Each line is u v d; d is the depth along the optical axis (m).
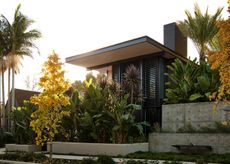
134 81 19.36
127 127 16.42
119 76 23.88
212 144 14.18
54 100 12.91
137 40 19.59
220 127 14.50
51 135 13.20
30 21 27.55
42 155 14.72
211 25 20.05
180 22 22.06
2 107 28.92
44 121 12.98
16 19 27.02
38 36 27.62
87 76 25.67
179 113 16.58
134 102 19.12
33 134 21.00
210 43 20.03
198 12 20.91
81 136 18.11
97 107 17.36
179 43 26.03
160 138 16.27
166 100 17.88
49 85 13.00
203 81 16.09
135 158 14.04
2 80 28.12
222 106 14.77
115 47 20.80
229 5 8.28
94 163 11.79
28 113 21.34
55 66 13.01
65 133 17.86
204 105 15.59
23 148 20.27
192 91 16.89
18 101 32.16
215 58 8.36
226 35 8.11
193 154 14.43
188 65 17.75
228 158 12.33
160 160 13.16
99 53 21.81
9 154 15.62
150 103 21.91
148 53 22.03
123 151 15.13
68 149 17.75
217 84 15.80
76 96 18.62
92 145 16.56
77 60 23.69
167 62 22.98
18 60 27.61
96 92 17.55
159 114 21.22
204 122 15.49
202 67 17.39
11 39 26.95
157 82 21.70
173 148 15.60
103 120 16.61
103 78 20.64
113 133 16.44
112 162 11.94
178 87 17.66
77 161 12.88
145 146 16.55
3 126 27.36
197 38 20.55
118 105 16.53
